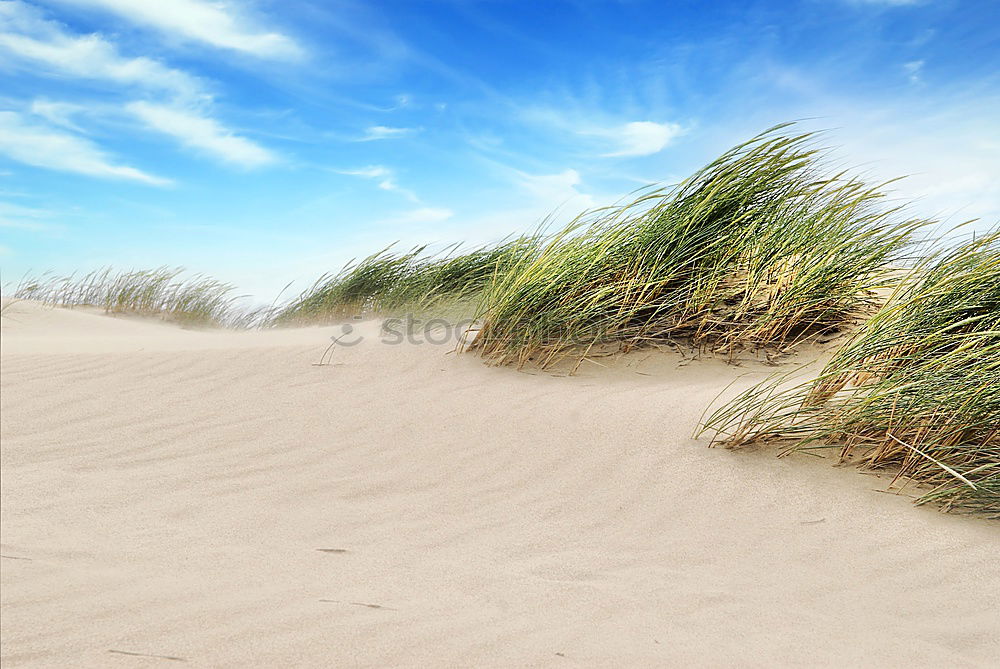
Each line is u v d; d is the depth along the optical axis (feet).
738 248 18.57
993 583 9.25
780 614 8.30
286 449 12.95
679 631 7.77
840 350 14.29
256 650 7.00
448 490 11.59
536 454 12.81
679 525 10.57
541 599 8.33
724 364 17.44
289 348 18.43
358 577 8.72
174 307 35.55
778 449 12.77
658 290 18.39
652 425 13.69
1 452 12.38
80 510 10.37
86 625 7.34
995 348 12.89
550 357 17.16
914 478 11.93
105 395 15.24
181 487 11.38
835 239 19.10
